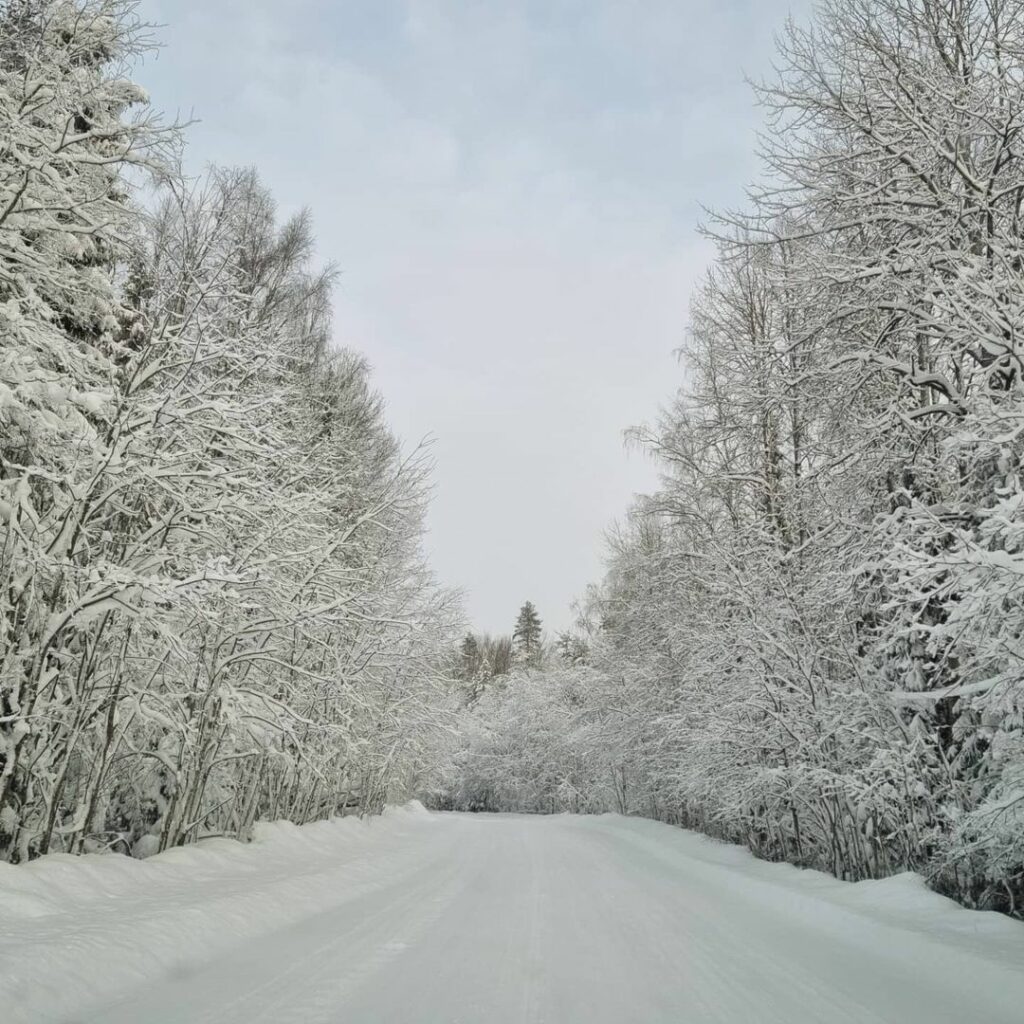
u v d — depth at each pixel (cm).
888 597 1112
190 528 981
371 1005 500
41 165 714
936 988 602
